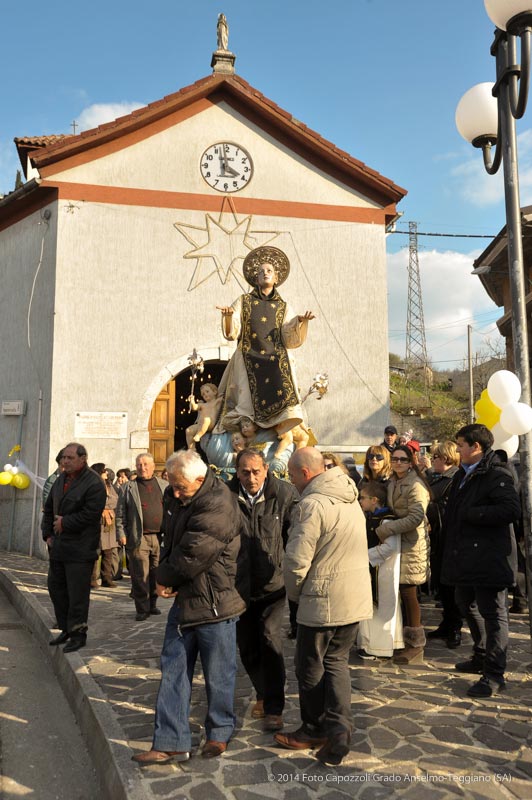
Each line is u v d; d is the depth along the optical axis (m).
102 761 3.83
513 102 4.57
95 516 5.73
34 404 11.52
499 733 3.90
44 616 6.87
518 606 6.81
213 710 3.73
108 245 11.51
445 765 3.52
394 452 5.32
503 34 4.64
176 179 11.89
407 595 5.30
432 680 4.84
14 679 5.49
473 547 4.57
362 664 5.24
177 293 11.65
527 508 4.57
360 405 12.04
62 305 11.22
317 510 3.69
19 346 12.05
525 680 4.81
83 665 5.27
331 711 3.57
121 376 11.28
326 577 3.66
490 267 15.41
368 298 12.34
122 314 11.41
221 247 11.92
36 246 11.89
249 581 4.03
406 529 5.07
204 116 12.15
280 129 12.36
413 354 50.38
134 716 4.23
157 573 3.81
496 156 4.84
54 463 10.88
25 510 11.64
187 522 3.79
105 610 7.54
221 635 3.76
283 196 12.29
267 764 3.57
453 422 31.41
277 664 4.12
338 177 12.54
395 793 3.25
